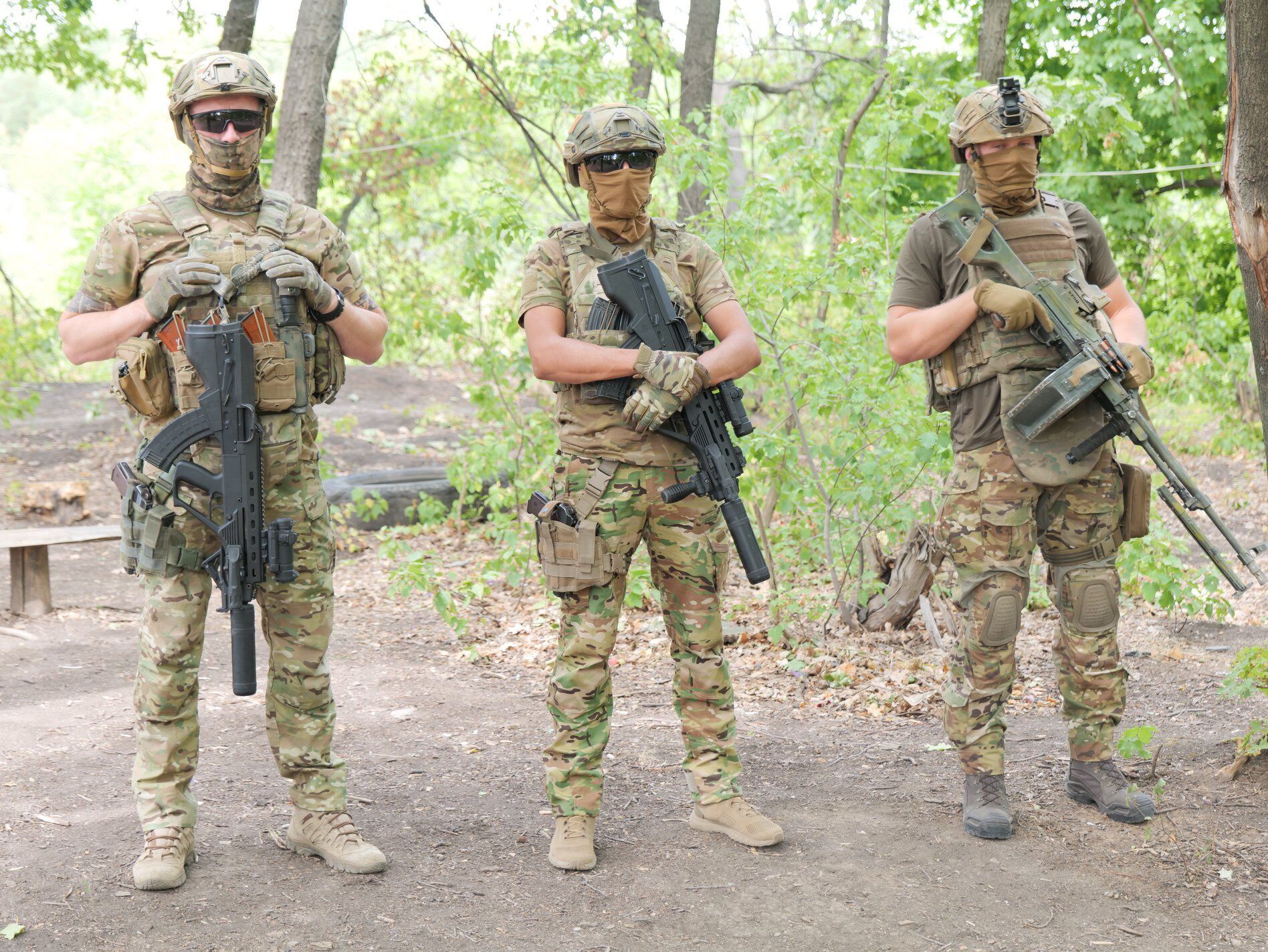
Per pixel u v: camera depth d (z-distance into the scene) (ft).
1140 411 10.52
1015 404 10.57
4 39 43.75
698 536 10.48
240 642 9.38
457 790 12.41
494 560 21.39
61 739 13.96
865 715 15.38
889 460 17.94
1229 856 10.25
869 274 19.80
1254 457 41.04
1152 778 12.22
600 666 10.44
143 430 9.77
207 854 10.44
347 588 24.13
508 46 31.30
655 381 9.75
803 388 18.95
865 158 22.17
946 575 18.37
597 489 10.12
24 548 20.85
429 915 9.34
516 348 21.50
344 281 10.31
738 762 11.09
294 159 29.25
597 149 9.84
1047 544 11.18
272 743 10.34
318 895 9.66
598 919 9.34
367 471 37.96
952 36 51.70
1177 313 47.39
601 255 10.30
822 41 47.29
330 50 29.43
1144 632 20.10
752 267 20.06
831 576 19.93
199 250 9.40
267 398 9.58
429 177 63.93
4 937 8.78
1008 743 13.78
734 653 18.58
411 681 17.29
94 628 20.25
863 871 10.18
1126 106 23.90
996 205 10.88
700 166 20.65
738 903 9.59
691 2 33.47
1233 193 10.57
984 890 9.78
